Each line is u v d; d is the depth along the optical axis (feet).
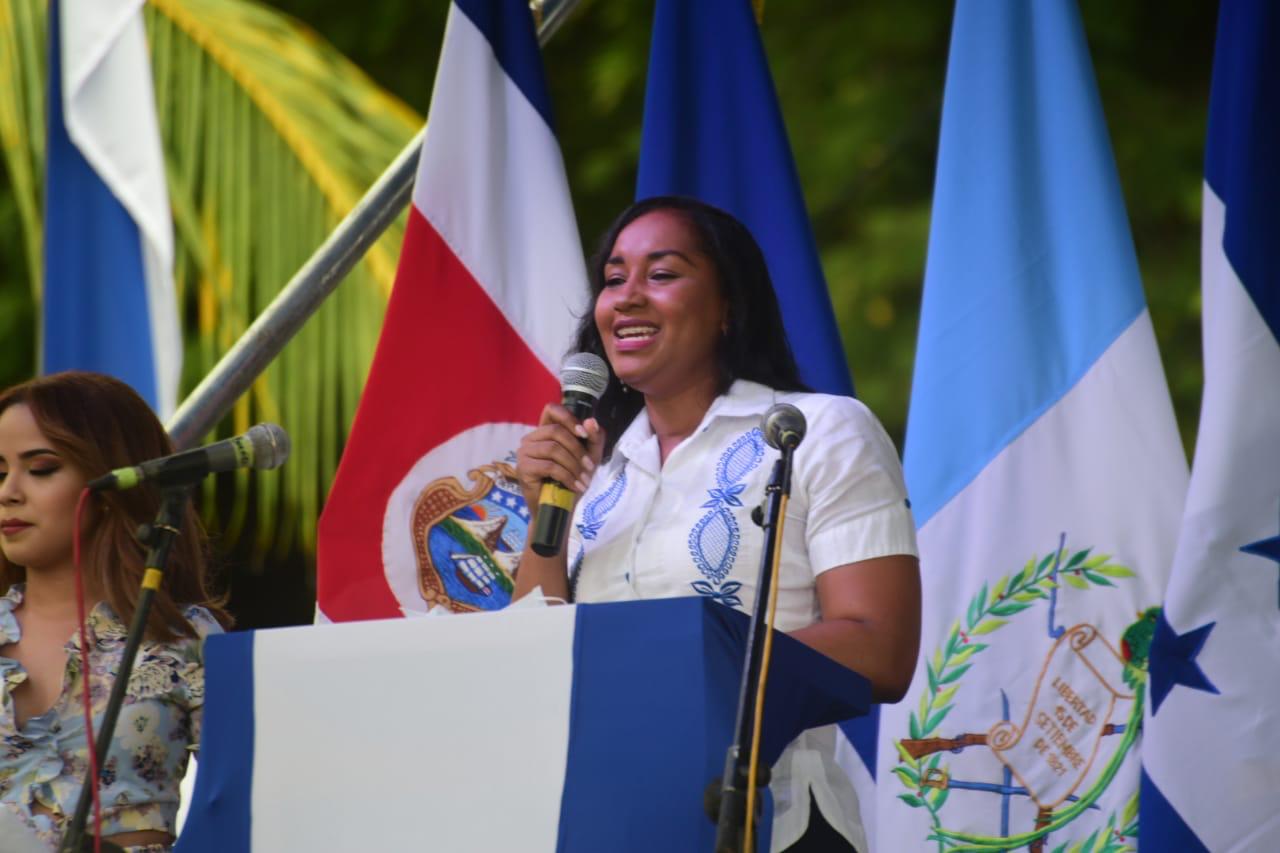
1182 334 87.71
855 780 45.73
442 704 30.50
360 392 68.39
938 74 93.71
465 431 47.83
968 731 43.65
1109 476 44.73
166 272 54.60
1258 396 42.65
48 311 54.85
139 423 39.22
